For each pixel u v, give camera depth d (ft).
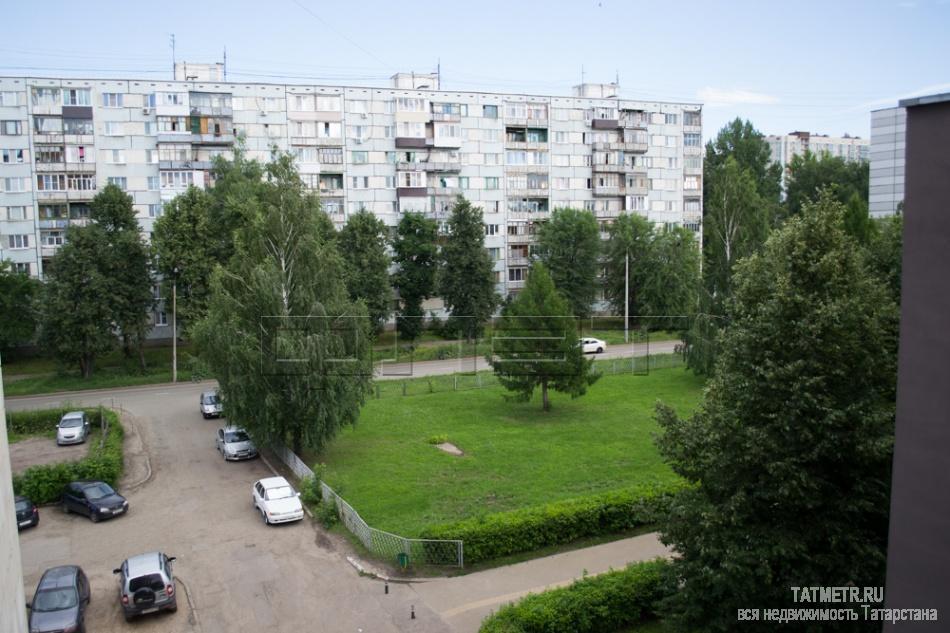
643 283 232.94
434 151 242.78
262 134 225.97
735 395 50.65
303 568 71.10
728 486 50.78
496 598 63.87
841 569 46.19
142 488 97.40
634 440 113.50
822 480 46.73
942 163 28.53
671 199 279.49
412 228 217.15
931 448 29.32
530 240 255.91
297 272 105.60
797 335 48.26
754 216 146.30
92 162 211.82
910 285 29.86
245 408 103.24
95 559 74.74
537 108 255.50
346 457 107.24
